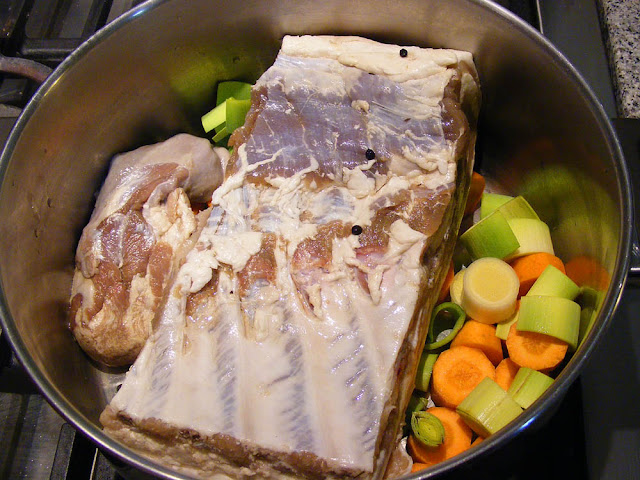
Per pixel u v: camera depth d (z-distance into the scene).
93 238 0.36
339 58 0.37
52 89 0.35
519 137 0.40
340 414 0.30
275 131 0.35
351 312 0.31
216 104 0.44
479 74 0.39
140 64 0.38
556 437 0.33
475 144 0.42
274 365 0.31
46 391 0.29
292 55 0.37
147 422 0.30
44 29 0.45
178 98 0.42
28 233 0.35
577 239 0.37
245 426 0.30
